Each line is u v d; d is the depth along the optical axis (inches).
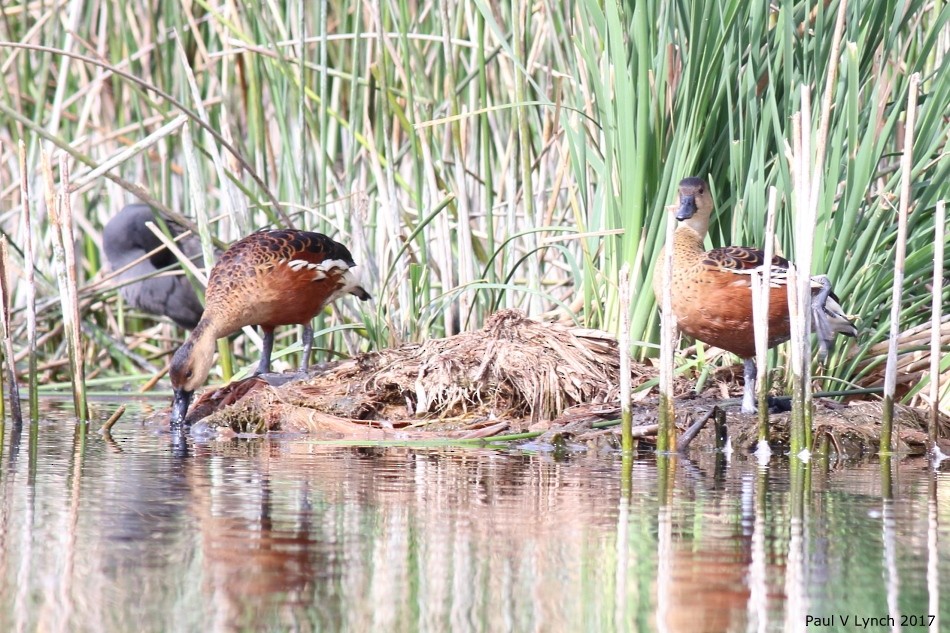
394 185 561.9
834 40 394.3
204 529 281.9
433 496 323.9
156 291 642.2
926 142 483.5
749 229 491.5
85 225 685.3
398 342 553.6
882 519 299.0
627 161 489.1
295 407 479.8
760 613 225.5
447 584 239.9
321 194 575.2
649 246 494.0
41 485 336.2
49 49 494.6
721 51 478.0
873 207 497.4
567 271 602.2
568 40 539.2
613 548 267.9
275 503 311.9
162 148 676.1
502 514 301.0
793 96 486.3
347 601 229.0
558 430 438.3
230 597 230.4
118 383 638.5
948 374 479.2
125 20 679.1
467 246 558.9
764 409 405.7
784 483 351.9
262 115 614.2
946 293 503.2
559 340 494.9
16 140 705.6
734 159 480.4
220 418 483.5
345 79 632.4
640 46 477.1
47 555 257.3
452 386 480.1
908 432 429.4
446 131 613.0
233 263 517.7
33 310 481.4
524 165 544.4
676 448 418.3
